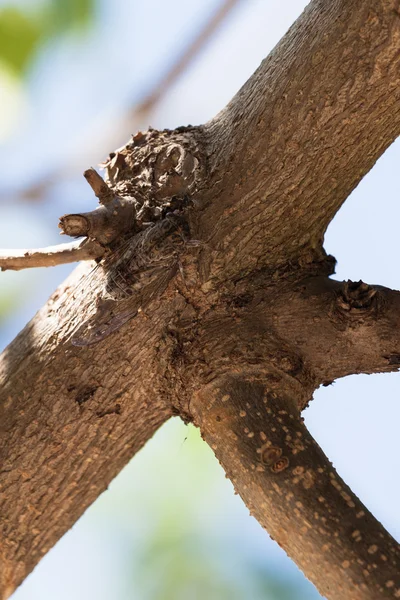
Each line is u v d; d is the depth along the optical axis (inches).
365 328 50.9
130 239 50.9
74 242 51.2
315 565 49.0
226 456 50.3
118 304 51.3
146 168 51.4
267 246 51.4
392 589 48.3
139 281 50.8
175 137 51.7
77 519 52.8
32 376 51.6
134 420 51.9
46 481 51.9
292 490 49.5
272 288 51.4
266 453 49.9
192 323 51.3
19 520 52.1
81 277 51.8
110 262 51.3
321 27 50.1
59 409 51.5
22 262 51.0
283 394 50.7
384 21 49.4
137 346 51.3
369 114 50.1
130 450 52.4
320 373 51.4
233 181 50.9
